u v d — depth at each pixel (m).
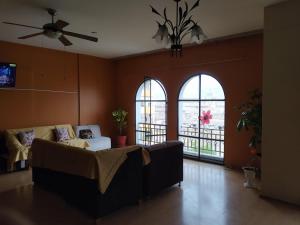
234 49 5.12
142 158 3.45
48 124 6.15
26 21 4.08
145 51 6.45
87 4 3.38
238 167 5.14
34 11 3.64
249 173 4.05
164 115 6.59
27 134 5.24
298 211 3.17
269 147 3.54
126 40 5.29
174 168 3.97
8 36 5.00
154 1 3.28
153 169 3.59
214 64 5.46
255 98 4.62
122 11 3.63
